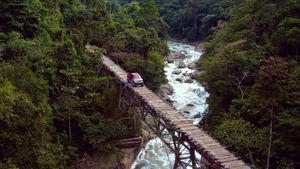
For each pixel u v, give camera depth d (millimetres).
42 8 46625
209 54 60594
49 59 37500
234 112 36000
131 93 43469
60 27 52000
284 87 29109
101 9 72438
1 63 30703
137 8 95000
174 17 124125
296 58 39875
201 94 59156
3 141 25203
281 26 42656
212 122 40625
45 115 30000
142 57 57688
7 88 25141
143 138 44344
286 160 28594
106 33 63125
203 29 108938
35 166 26266
